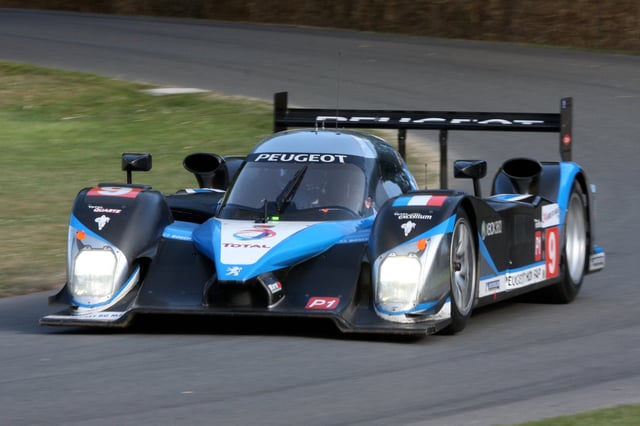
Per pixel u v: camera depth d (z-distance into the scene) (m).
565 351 23.19
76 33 112.94
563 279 29.55
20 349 23.52
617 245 38.16
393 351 23.00
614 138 60.78
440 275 24.11
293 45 101.31
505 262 27.06
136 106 76.19
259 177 27.34
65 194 49.56
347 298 24.16
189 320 26.69
